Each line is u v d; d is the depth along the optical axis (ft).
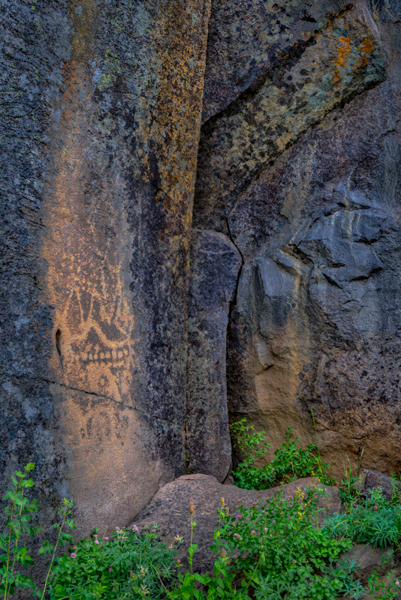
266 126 12.79
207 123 12.97
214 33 12.71
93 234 9.53
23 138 8.22
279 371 12.28
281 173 12.82
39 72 8.49
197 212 13.38
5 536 7.34
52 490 8.26
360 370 11.35
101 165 9.70
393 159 11.72
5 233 7.90
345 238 11.72
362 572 7.65
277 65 12.46
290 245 12.34
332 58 12.19
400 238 11.21
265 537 7.57
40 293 8.42
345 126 12.25
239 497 10.23
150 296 10.91
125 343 10.17
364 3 11.98
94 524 8.94
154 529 9.14
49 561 7.91
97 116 9.62
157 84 10.88
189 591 6.48
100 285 9.64
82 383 9.12
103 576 7.47
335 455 11.58
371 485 10.13
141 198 10.64
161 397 11.10
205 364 12.54
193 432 12.21
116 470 9.63
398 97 11.88
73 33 9.13
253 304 12.67
